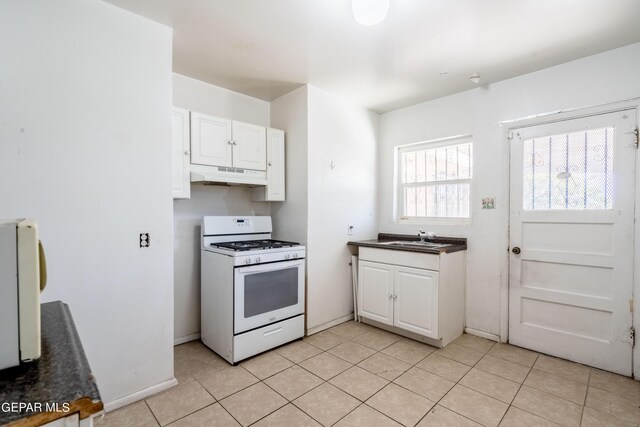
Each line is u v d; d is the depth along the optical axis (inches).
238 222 116.4
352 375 87.4
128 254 73.6
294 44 87.6
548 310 101.0
